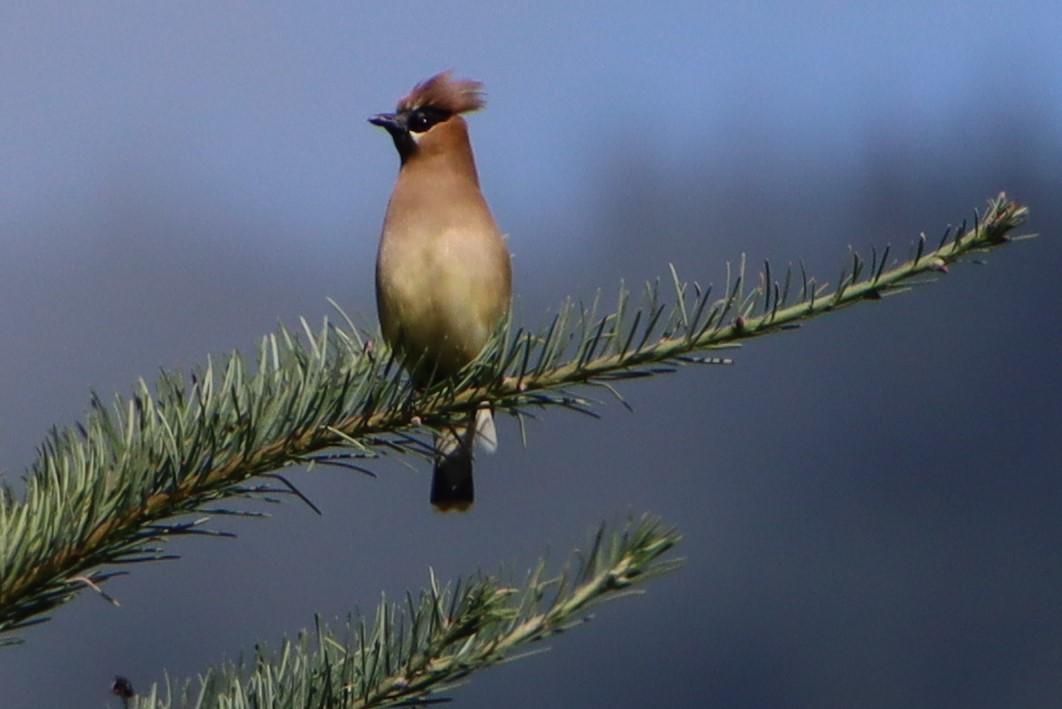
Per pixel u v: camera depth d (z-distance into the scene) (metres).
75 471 3.72
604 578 3.63
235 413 3.89
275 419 3.95
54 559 3.63
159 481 3.77
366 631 3.78
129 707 3.75
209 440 3.81
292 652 3.81
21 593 3.61
